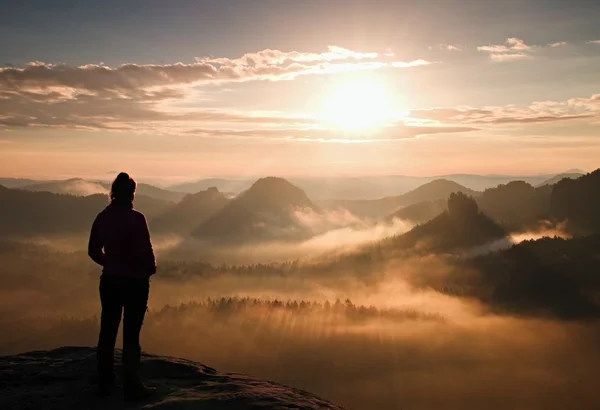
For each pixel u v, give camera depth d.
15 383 8.19
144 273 7.87
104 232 7.84
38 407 7.36
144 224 7.96
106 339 7.80
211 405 7.02
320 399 7.51
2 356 9.72
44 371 8.69
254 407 6.84
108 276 7.79
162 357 9.32
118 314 7.92
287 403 7.03
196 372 8.72
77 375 8.48
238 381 8.26
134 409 7.18
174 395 7.57
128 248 7.81
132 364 7.65
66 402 7.53
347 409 7.35
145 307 7.96
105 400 7.61
